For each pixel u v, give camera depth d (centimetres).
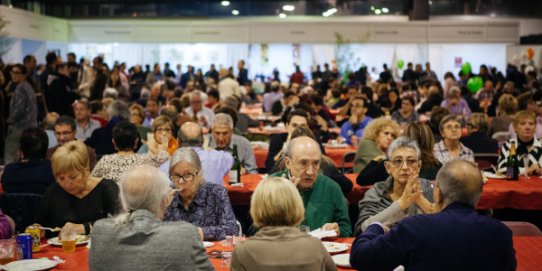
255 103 1930
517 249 352
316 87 1981
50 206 409
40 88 1305
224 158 507
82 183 402
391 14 2572
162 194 282
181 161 386
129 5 2591
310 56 2336
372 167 527
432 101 1373
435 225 263
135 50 2327
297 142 404
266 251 259
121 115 770
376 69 2308
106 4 2583
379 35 2222
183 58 2344
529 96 1085
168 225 274
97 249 270
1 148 1053
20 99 978
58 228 386
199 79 2033
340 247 353
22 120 982
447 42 2228
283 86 1788
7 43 1809
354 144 855
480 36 2223
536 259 334
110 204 406
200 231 370
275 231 264
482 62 2327
